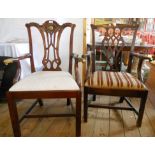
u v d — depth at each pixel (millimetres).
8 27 2279
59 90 1192
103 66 1967
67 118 1653
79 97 1209
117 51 1698
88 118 1639
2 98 1927
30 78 1317
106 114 1722
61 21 2139
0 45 1915
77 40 2170
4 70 1881
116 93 1368
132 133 1420
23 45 2018
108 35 1676
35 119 1632
